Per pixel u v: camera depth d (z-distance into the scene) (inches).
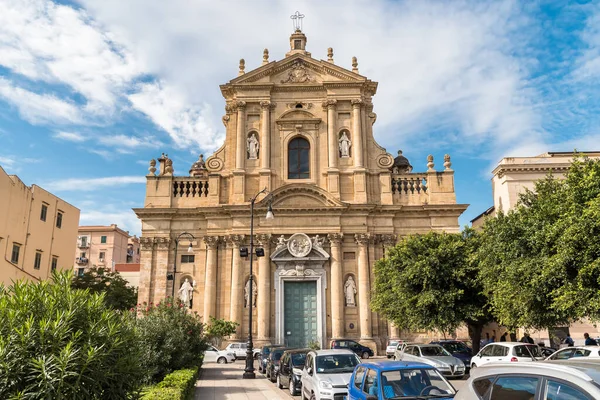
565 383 250.7
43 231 1780.3
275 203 1541.6
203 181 1605.6
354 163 1590.8
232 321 1451.8
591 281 693.3
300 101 1641.2
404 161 1892.2
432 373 455.2
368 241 1528.1
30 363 337.7
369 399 435.8
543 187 871.1
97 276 2043.6
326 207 1521.9
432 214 1550.2
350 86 1638.8
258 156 1608.0
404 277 1154.0
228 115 1656.0
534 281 753.0
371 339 1440.7
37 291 390.3
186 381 635.5
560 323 872.9
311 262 1508.4
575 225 679.7
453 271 1111.6
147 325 856.9
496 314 1019.9
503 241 842.2
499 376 290.7
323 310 1476.4
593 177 737.6
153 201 1577.3
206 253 1529.3
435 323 1112.8
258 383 951.6
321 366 667.4
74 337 360.2
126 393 390.6
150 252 1533.0
